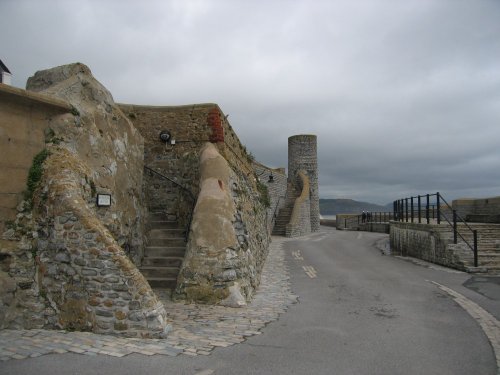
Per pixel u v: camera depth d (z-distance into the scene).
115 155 8.72
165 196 11.20
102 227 6.40
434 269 13.58
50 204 6.49
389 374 4.98
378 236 28.45
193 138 11.37
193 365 5.04
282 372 4.95
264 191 19.66
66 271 6.29
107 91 8.76
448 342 6.22
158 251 9.92
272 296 9.47
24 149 6.72
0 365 4.86
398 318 7.57
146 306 6.01
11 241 6.42
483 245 14.17
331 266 14.41
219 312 7.68
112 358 5.15
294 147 38.12
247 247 9.77
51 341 5.71
